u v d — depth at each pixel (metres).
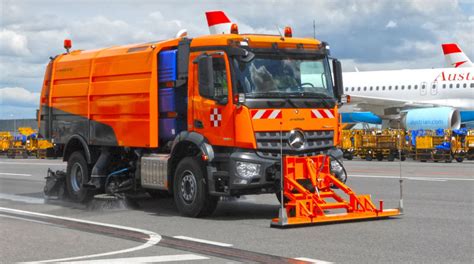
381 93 40.59
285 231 8.92
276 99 10.07
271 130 10.02
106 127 12.45
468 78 37.31
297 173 9.97
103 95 12.50
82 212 11.66
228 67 10.01
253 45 10.14
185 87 11.06
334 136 10.70
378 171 21.77
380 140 31.23
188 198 10.71
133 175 12.41
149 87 11.37
